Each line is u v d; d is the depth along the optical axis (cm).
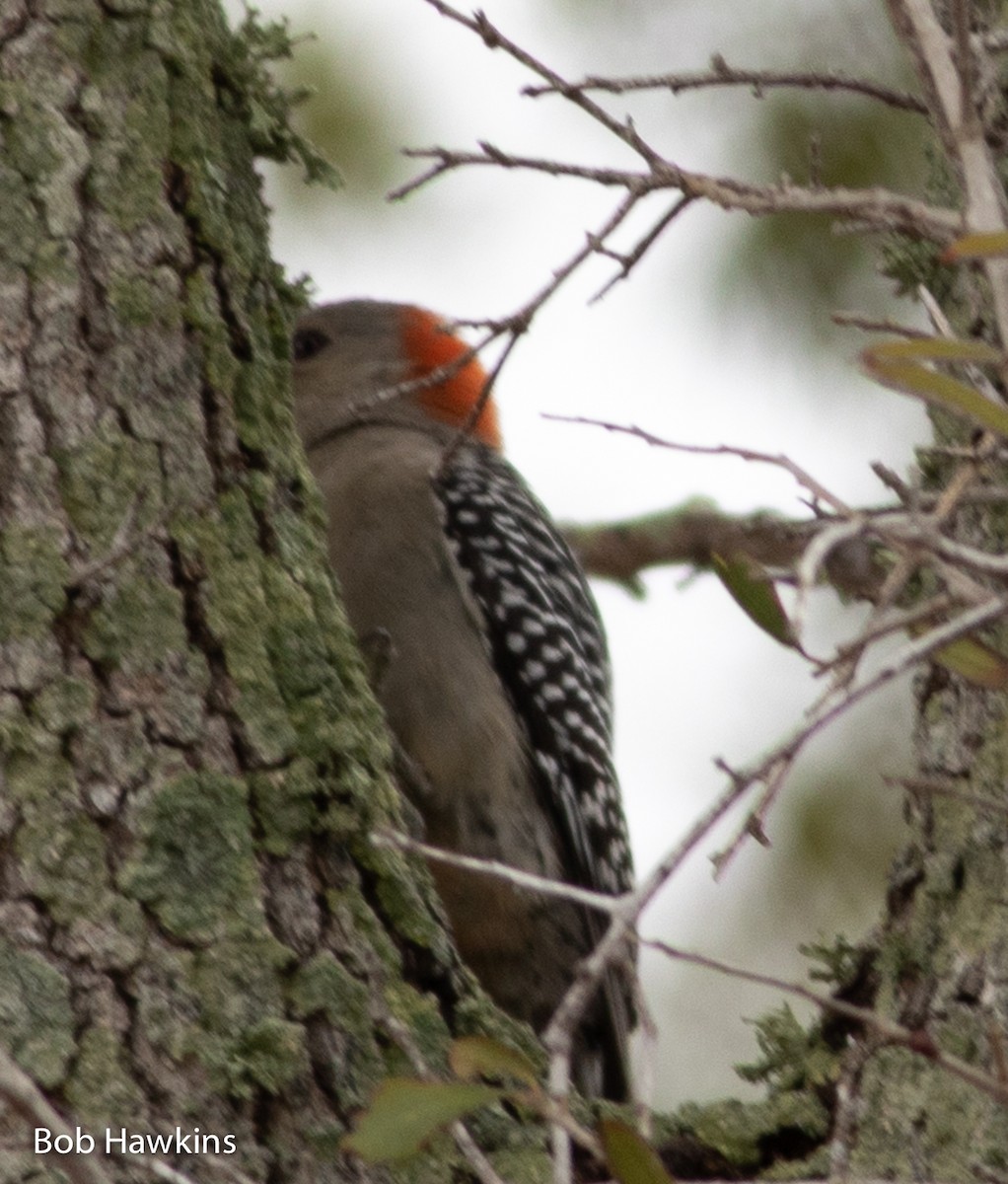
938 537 514
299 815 725
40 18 783
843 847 1221
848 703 518
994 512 793
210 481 762
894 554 789
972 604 594
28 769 691
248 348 798
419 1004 725
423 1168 696
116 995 672
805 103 1112
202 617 737
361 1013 705
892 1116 760
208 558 748
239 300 801
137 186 779
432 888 780
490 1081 740
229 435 776
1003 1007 747
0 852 682
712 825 519
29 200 762
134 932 681
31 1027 659
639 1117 503
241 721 728
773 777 531
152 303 768
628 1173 503
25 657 704
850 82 686
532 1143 727
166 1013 674
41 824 686
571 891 535
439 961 750
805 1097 808
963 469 612
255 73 851
